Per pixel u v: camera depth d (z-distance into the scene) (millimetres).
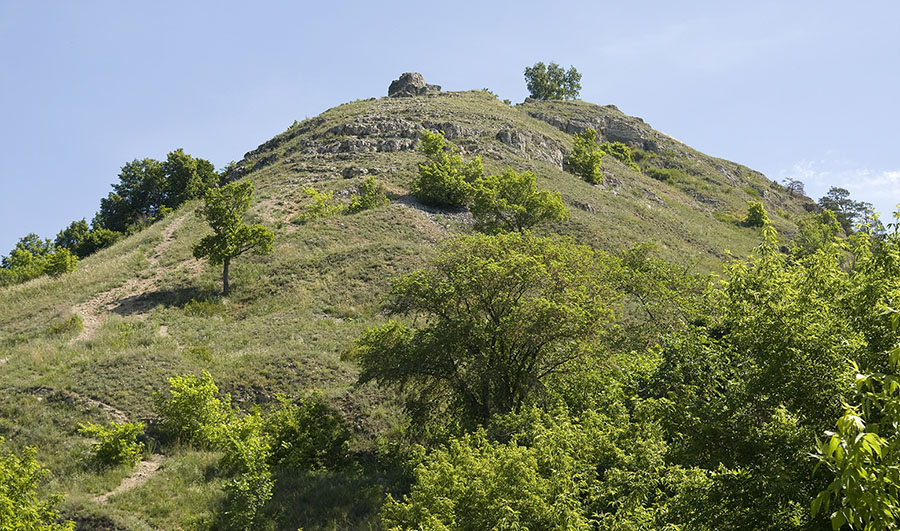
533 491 13562
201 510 21422
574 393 24312
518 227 55156
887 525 6207
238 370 31688
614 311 30422
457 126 86438
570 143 103875
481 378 25594
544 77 145250
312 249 51625
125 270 49625
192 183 96062
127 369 30531
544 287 27562
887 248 11422
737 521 10766
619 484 13953
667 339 14070
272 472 24094
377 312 41562
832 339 11289
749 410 12047
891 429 7375
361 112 95500
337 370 32719
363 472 25031
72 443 25094
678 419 12039
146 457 24969
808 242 58438
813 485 10289
